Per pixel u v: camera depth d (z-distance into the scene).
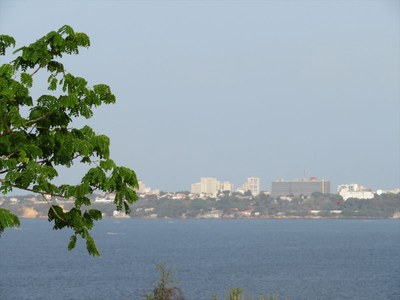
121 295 135.25
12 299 129.00
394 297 131.38
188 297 128.75
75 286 150.75
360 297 131.38
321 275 175.88
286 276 173.25
